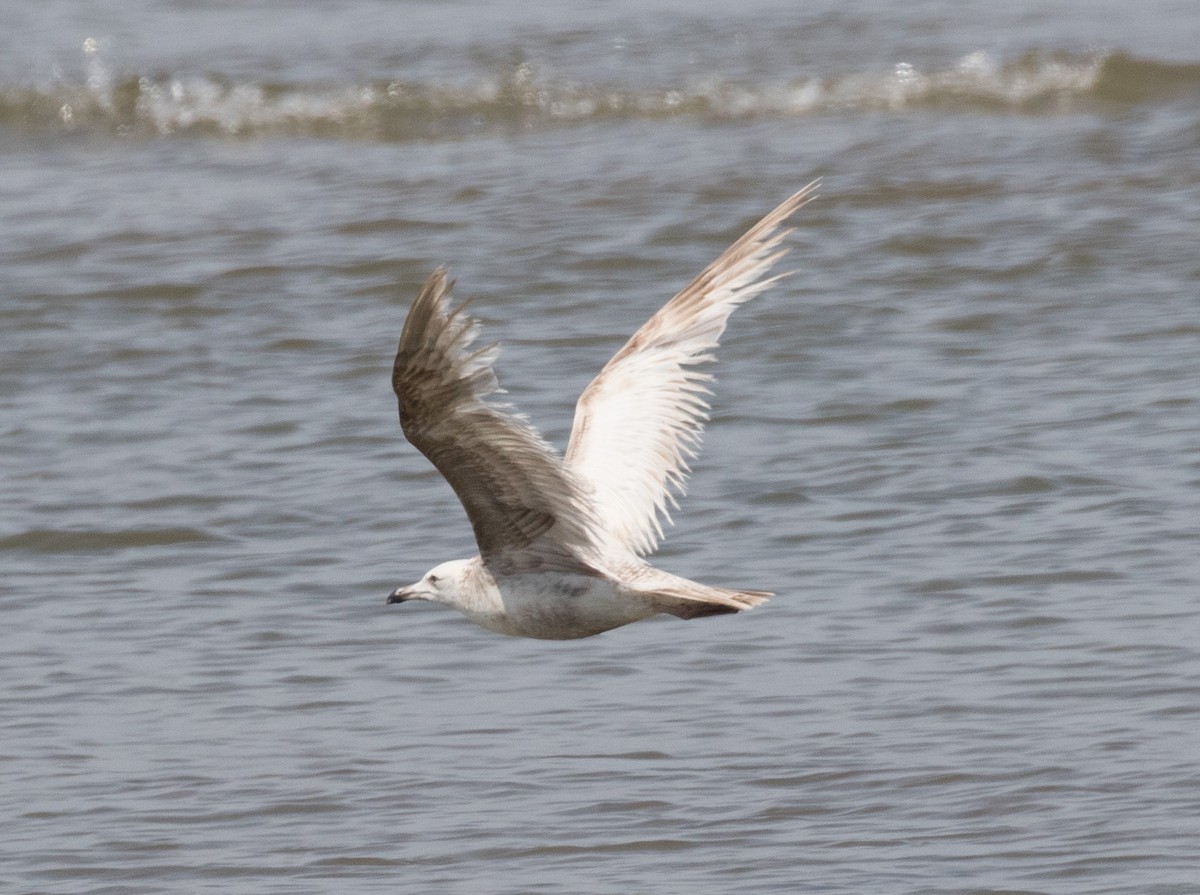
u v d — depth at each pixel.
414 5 41.22
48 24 40.22
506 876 10.31
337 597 14.42
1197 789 10.84
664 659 13.14
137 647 13.67
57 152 30.94
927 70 32.72
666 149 28.88
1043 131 28.94
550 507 8.21
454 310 7.29
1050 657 12.71
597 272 22.81
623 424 9.00
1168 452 16.55
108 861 10.70
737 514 15.75
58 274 23.66
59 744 12.17
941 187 25.86
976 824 10.62
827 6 38.91
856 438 17.39
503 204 25.92
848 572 14.42
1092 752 11.35
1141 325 20.19
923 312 21.08
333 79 34.09
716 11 39.03
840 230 24.23
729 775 11.35
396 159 29.31
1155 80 31.66
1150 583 13.83
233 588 14.70
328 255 23.95
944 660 12.80
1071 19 37.03
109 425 18.70
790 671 12.80
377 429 18.19
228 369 20.20
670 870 10.29
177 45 37.91
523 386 18.83
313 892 10.26
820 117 30.75
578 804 11.07
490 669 13.11
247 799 11.32
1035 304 21.16
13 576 15.16
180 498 16.64
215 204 26.81
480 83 32.97
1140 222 23.86
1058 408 17.88
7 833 11.05
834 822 10.72
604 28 37.72
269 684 12.96
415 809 11.13
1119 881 9.91
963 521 15.27
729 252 9.20
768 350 20.09
